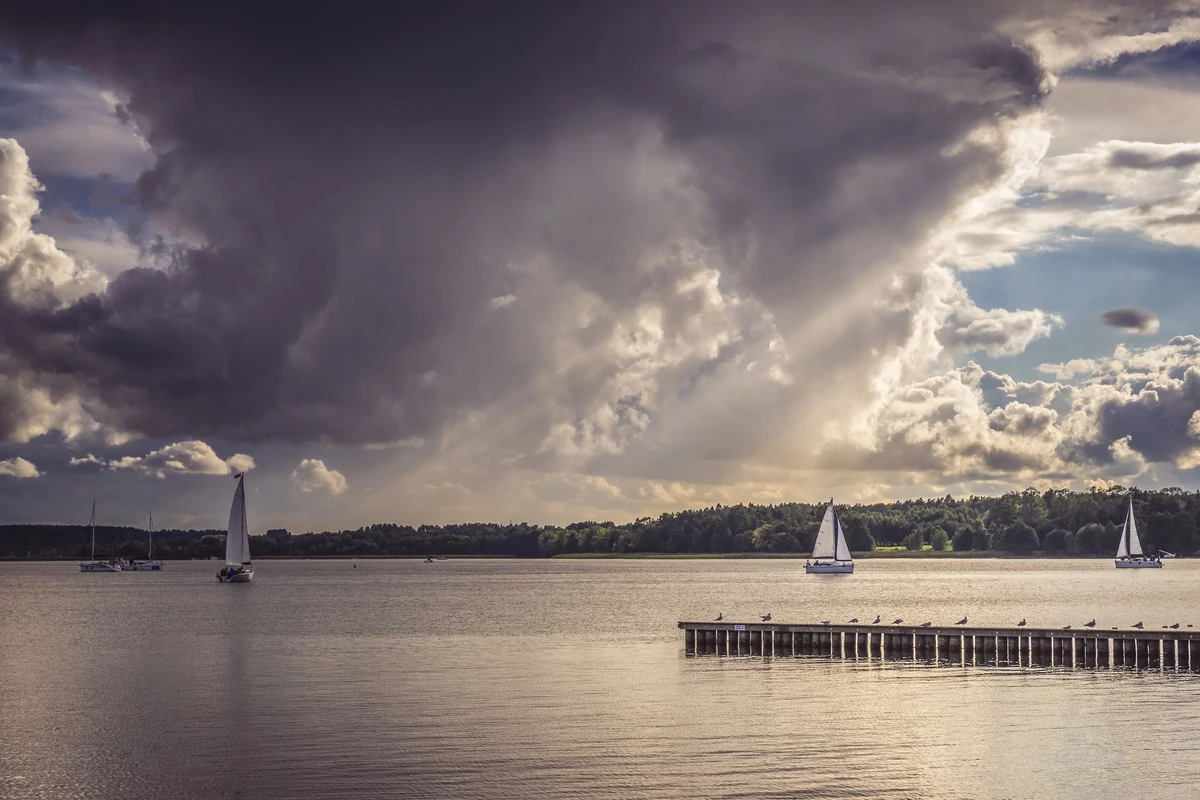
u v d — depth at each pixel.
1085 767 46.41
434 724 55.34
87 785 45.72
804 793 43.16
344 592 193.75
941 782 44.44
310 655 85.19
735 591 188.00
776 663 76.00
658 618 122.00
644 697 62.38
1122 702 59.72
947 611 130.88
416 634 102.50
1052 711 57.41
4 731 55.31
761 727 54.00
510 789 44.03
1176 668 72.00
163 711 60.19
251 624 117.19
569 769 46.59
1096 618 117.50
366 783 45.22
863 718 55.94
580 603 153.00
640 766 46.88
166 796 44.19
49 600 173.00
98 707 61.72
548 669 74.31
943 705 59.22
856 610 135.00
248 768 47.69
